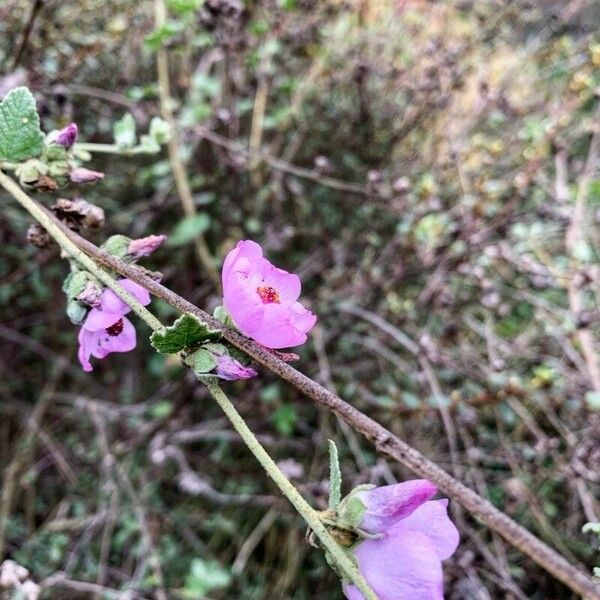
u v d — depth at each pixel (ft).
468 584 1.25
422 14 2.02
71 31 1.61
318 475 1.52
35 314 1.69
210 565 1.40
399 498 0.57
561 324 1.58
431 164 1.88
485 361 1.65
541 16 2.25
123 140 1.05
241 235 1.72
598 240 1.86
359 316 1.62
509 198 1.77
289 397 1.56
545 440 1.36
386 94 1.90
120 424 1.63
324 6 1.77
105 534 1.41
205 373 0.62
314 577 1.49
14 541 1.48
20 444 1.54
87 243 0.73
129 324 0.76
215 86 1.68
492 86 2.01
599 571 0.61
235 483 1.58
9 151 0.78
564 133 1.84
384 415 1.51
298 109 1.78
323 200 1.82
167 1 1.30
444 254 1.59
